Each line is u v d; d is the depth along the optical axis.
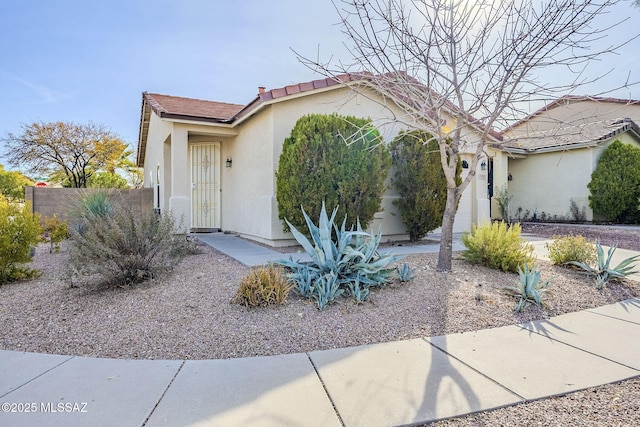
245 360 3.25
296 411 2.46
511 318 4.32
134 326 3.95
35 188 13.41
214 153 11.82
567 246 6.59
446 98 5.43
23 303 4.72
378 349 3.48
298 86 8.41
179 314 4.22
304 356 3.32
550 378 2.92
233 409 2.49
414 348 3.50
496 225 6.96
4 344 3.60
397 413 2.44
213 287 5.09
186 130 10.06
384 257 5.49
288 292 4.73
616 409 2.51
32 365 3.15
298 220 7.45
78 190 13.32
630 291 5.49
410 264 6.54
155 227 5.70
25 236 5.86
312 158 7.32
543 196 15.87
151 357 3.32
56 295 4.96
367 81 6.52
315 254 5.14
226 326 3.94
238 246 8.51
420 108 6.12
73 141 21.64
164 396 2.65
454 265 6.42
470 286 5.31
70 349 3.49
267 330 3.85
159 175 12.80
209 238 10.10
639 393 2.71
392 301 4.70
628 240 9.84
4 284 5.65
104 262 5.06
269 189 8.60
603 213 14.07
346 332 3.85
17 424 2.31
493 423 2.35
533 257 6.66
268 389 2.75
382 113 9.62
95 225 5.40
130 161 26.77
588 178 14.38
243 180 10.29
